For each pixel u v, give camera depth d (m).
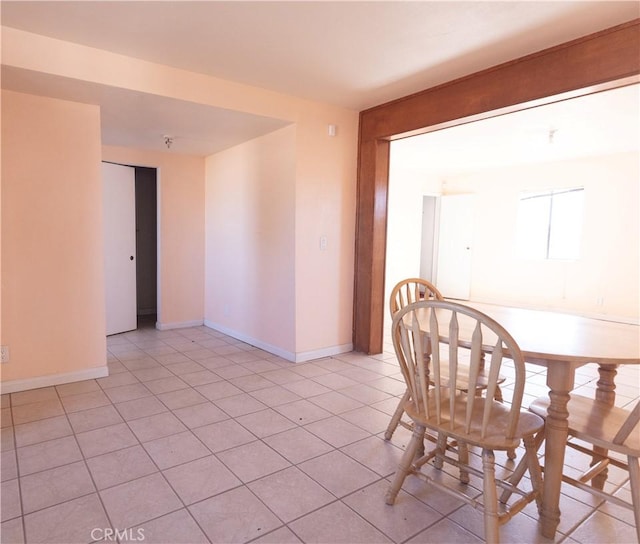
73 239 3.05
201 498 1.78
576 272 5.89
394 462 2.11
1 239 2.79
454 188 7.23
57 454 2.11
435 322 1.55
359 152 3.93
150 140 4.12
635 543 1.58
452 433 1.54
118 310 4.67
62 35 2.40
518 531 1.65
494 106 2.79
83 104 3.01
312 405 2.79
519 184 6.41
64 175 2.98
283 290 3.80
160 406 2.72
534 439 1.69
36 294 2.94
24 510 1.68
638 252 5.34
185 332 4.80
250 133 3.84
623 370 3.74
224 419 2.55
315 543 1.54
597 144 4.85
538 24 2.23
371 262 3.89
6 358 2.87
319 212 3.74
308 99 3.53
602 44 2.27
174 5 2.07
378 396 2.96
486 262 6.86
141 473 1.96
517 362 1.39
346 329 4.07
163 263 4.83
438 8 2.08
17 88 2.70
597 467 1.72
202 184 5.02
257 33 2.36
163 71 2.82
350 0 2.01
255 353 3.99
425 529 1.64
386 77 3.00
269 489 1.86
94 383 3.11
